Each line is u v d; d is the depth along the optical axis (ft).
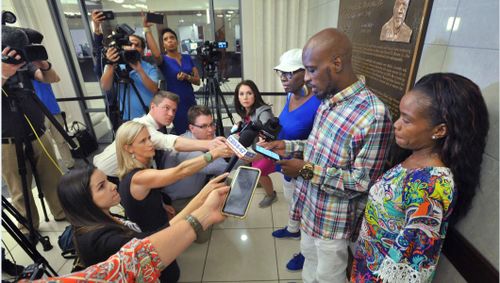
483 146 2.26
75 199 3.34
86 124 12.19
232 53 12.40
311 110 4.77
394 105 3.76
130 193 4.26
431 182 2.25
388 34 3.90
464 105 2.12
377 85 4.26
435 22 3.01
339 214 3.67
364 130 3.04
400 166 2.66
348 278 5.57
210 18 12.03
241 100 6.79
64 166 10.11
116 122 7.75
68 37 11.11
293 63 4.66
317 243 3.97
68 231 5.99
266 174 7.33
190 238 2.20
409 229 2.25
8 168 6.19
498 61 2.23
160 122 6.06
